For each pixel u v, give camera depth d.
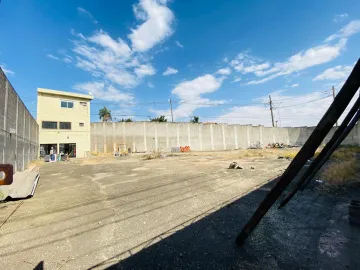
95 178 9.98
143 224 4.18
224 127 43.97
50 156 23.34
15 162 11.91
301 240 3.38
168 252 3.12
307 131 49.47
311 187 6.69
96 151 32.66
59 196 6.50
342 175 7.22
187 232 3.79
